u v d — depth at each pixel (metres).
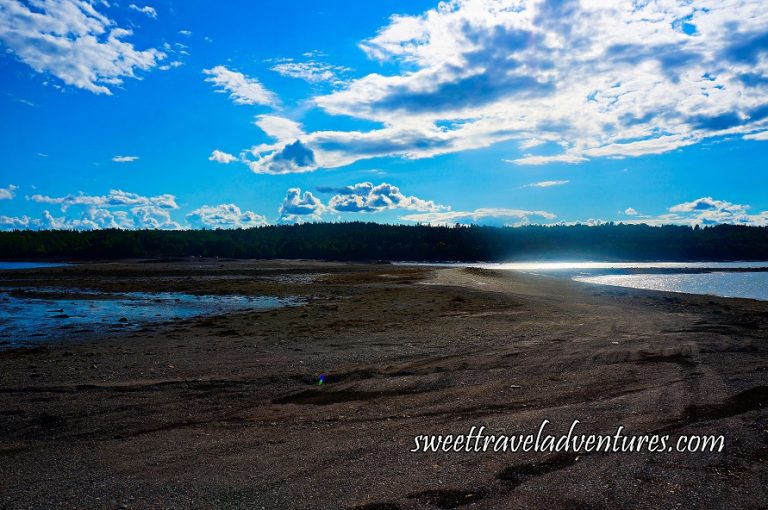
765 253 145.38
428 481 4.82
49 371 9.83
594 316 18.39
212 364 10.41
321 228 161.12
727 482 4.73
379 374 9.38
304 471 5.10
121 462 5.46
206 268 64.75
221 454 5.63
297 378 9.16
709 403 7.14
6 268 64.31
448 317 18.09
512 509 4.25
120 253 111.00
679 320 17.06
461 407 7.26
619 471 4.99
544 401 7.43
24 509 4.41
